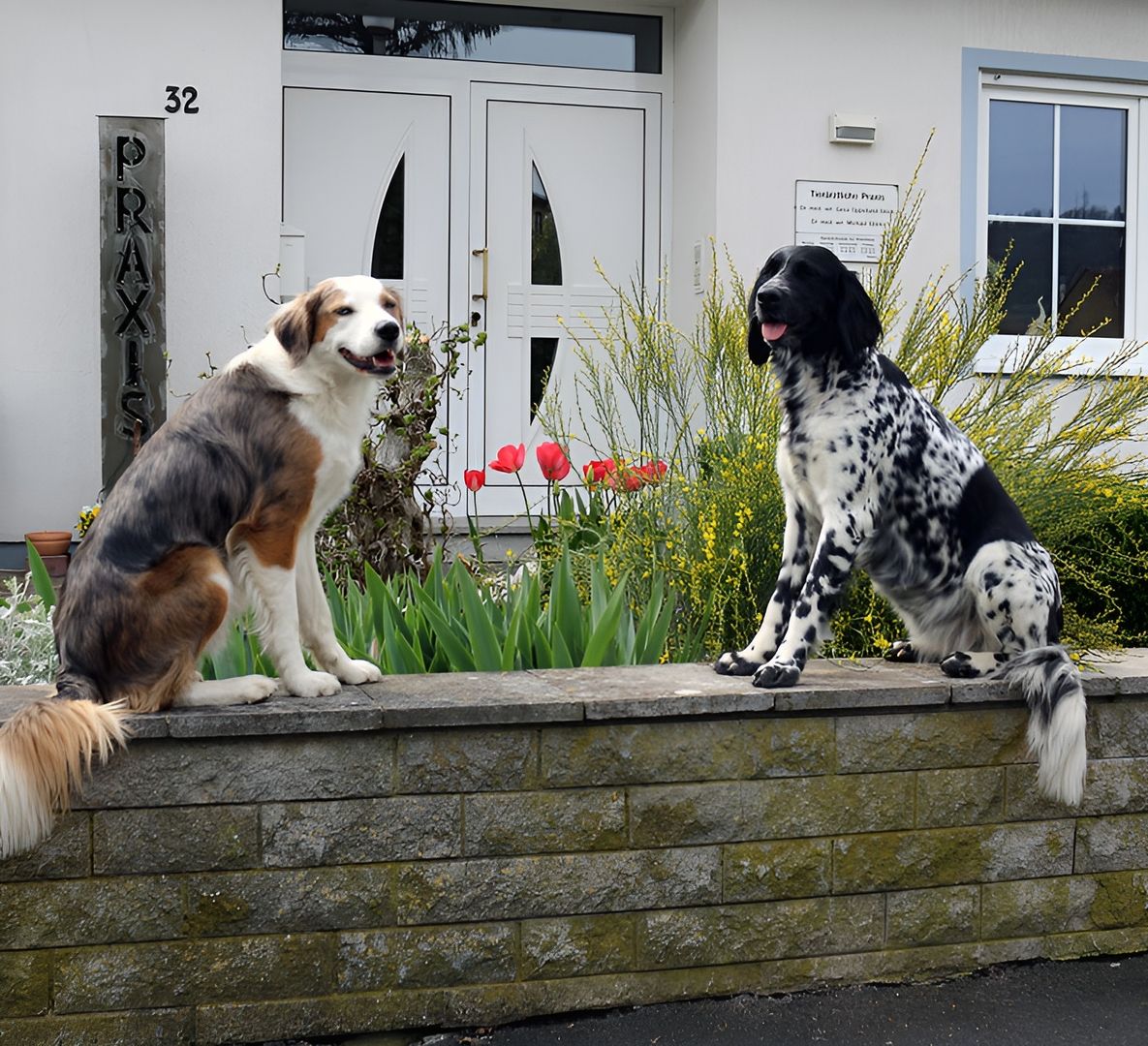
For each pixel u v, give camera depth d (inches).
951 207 309.7
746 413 173.2
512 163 311.4
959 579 131.9
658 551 170.7
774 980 121.4
